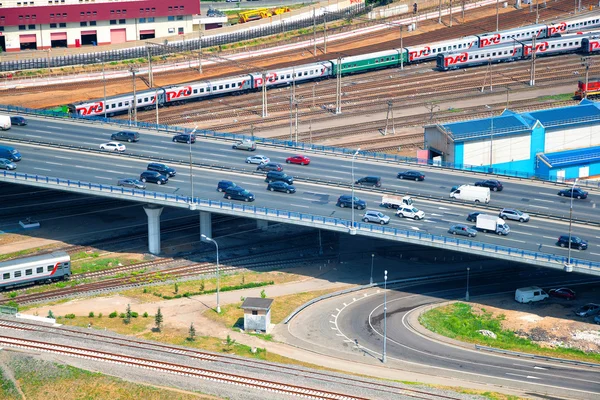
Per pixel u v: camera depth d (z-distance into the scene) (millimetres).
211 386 190125
